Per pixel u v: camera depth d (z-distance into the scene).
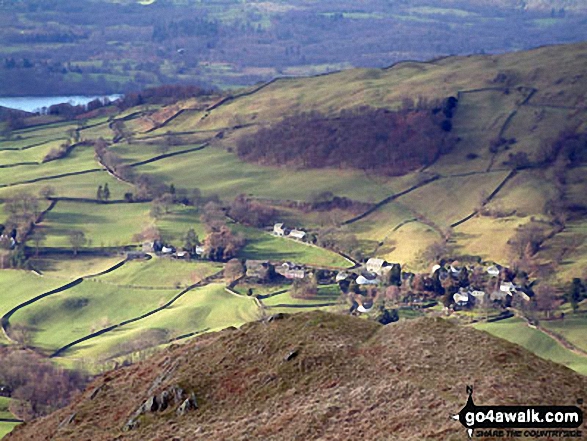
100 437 87.44
